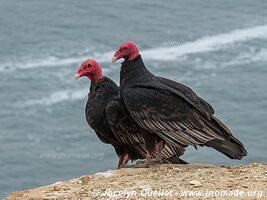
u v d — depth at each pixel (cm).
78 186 991
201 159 3244
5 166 3681
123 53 1135
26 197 964
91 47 6353
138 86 1124
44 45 6431
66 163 3625
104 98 1209
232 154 1069
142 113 1109
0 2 7925
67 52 6194
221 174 998
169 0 7862
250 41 6219
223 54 5788
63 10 7662
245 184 938
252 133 4022
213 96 4791
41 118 4562
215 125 1084
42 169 3597
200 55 5778
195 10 7538
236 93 4828
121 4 7781
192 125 1095
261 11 7462
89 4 7800
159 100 1105
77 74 1230
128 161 1296
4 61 5934
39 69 5641
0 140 4206
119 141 1190
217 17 7269
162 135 1105
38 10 7656
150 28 6962
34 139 4184
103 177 1026
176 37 6550
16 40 6631
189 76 5241
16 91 5144
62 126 4381
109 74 5262
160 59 5700
